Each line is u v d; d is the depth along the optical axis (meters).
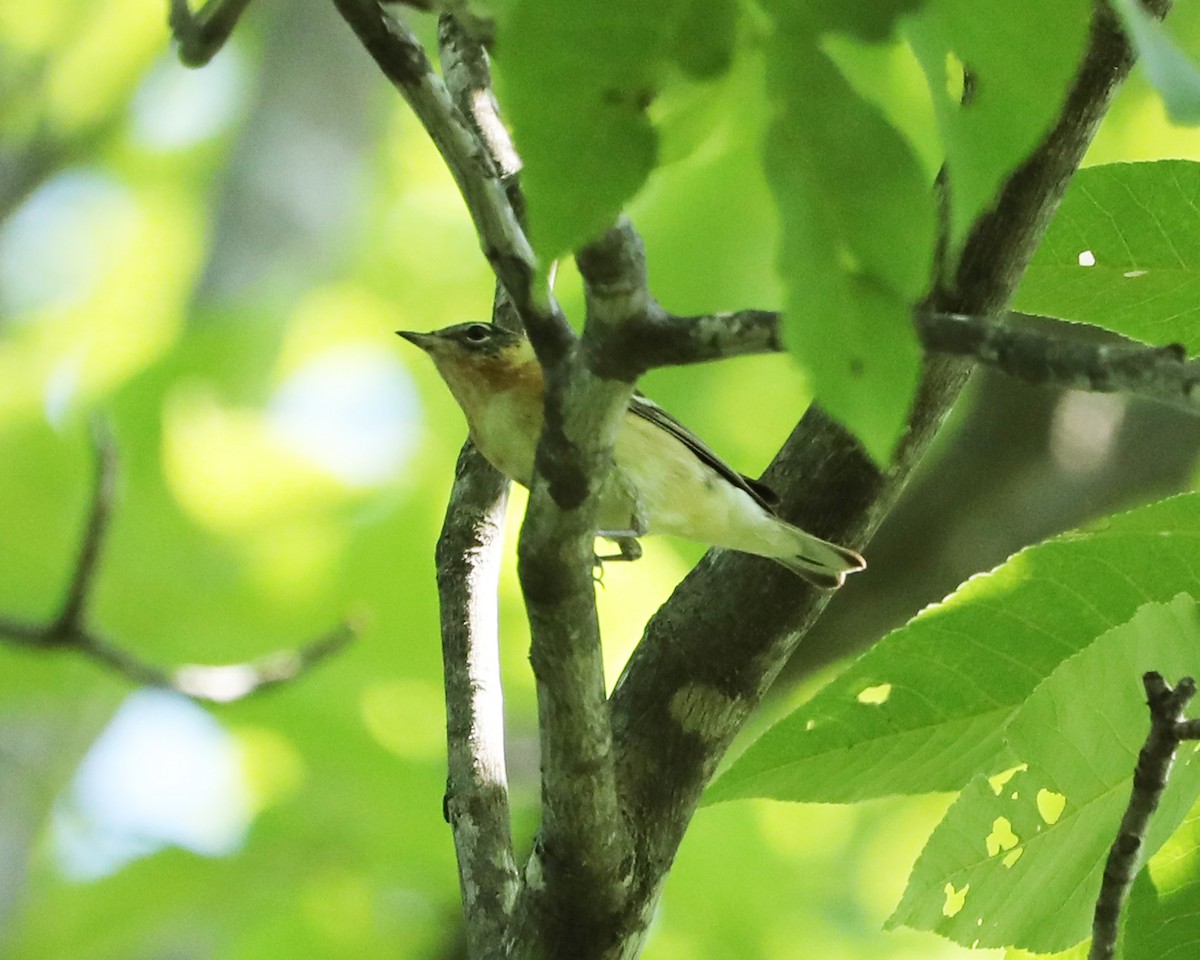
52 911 13.34
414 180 20.70
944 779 6.41
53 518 13.77
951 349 3.91
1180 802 5.50
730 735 6.20
